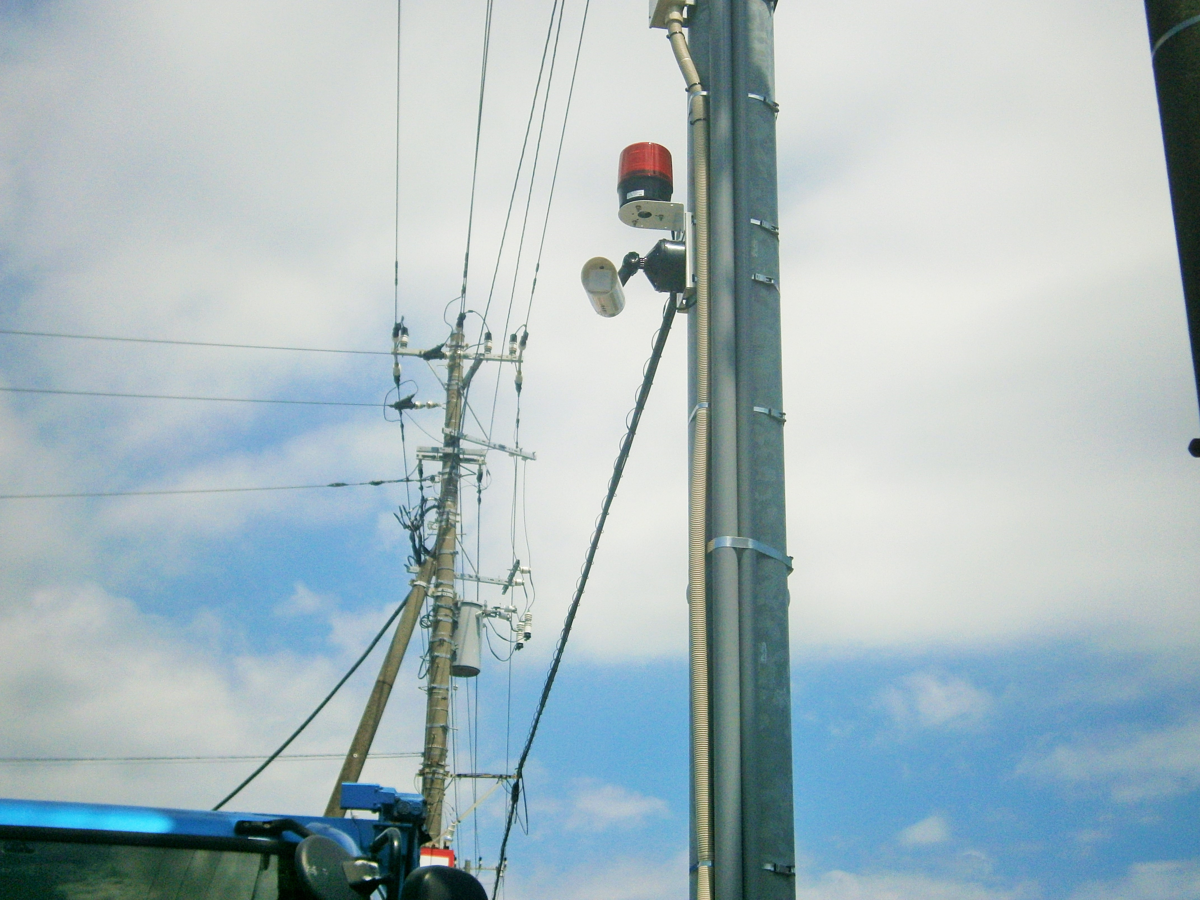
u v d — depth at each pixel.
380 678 20.16
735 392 5.91
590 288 7.05
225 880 5.12
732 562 5.60
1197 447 3.76
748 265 6.15
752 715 5.34
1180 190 3.75
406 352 24.14
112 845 5.09
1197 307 3.66
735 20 6.68
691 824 5.38
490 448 23.84
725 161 6.36
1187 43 3.83
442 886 4.55
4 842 5.00
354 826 5.64
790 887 5.14
